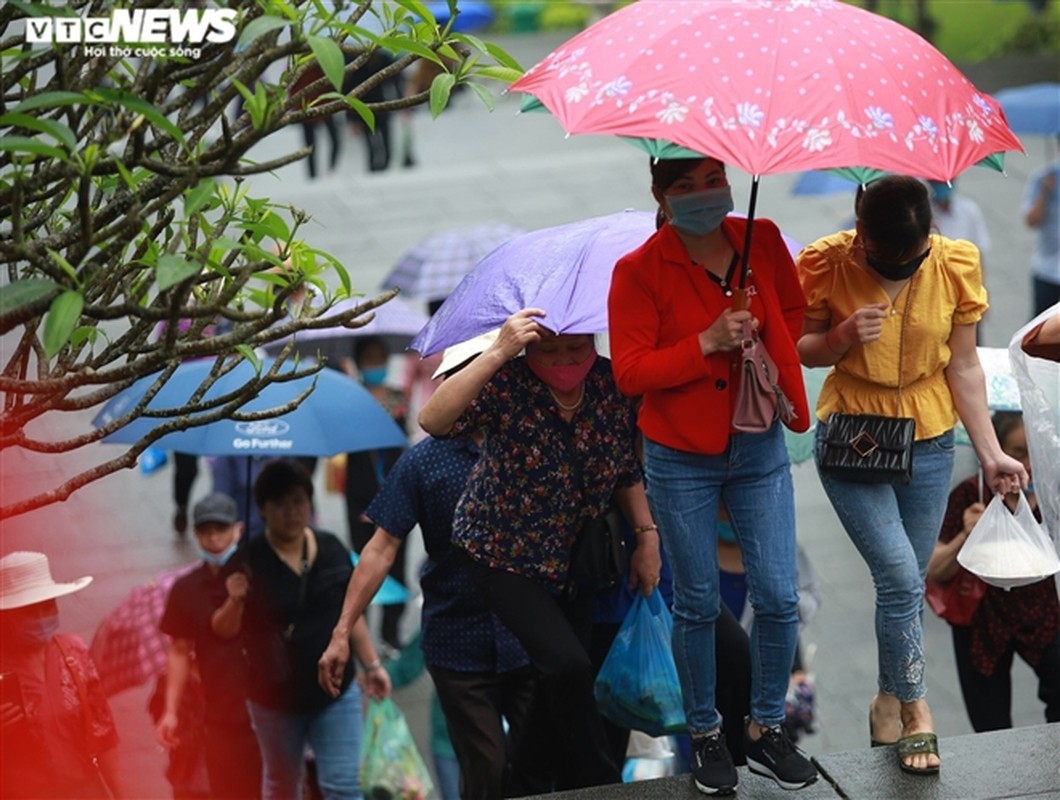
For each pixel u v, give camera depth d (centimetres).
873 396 1567
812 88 1266
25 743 1831
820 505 4084
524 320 1590
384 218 5978
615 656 1795
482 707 1891
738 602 2183
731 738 1778
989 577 1575
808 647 2336
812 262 1559
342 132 7150
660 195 1391
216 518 2361
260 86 1068
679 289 1410
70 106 1066
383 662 3109
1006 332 5025
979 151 1303
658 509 1463
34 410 1156
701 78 1275
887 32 1343
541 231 1870
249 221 1177
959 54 8194
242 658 2292
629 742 2141
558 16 9088
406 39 1105
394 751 2361
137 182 1168
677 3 1371
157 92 1134
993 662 2158
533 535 1688
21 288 991
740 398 1391
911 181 1478
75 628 3294
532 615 1677
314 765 2416
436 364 3541
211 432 2462
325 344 3453
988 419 1580
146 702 3091
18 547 3512
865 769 1557
